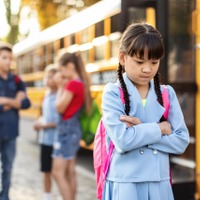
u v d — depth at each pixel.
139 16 6.25
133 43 2.29
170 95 2.55
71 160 4.95
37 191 6.49
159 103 2.46
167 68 5.90
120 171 2.40
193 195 5.51
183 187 5.48
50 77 5.54
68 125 4.63
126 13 6.04
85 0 19.73
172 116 2.50
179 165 6.02
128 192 2.36
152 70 2.34
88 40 8.07
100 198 2.56
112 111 2.41
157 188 2.39
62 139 4.64
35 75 11.74
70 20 9.32
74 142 4.65
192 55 6.03
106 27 7.26
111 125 2.39
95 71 7.76
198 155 5.60
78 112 4.66
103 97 2.50
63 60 4.73
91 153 10.09
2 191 5.21
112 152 2.47
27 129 12.99
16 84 5.25
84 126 4.72
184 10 6.09
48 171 5.49
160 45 2.31
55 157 4.70
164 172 2.43
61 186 4.66
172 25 6.06
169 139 2.41
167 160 2.46
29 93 12.56
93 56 7.88
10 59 5.18
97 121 4.73
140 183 2.38
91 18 7.95
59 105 4.60
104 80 7.38
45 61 10.77
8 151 5.17
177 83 5.87
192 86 5.76
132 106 2.42
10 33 24.25
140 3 6.03
